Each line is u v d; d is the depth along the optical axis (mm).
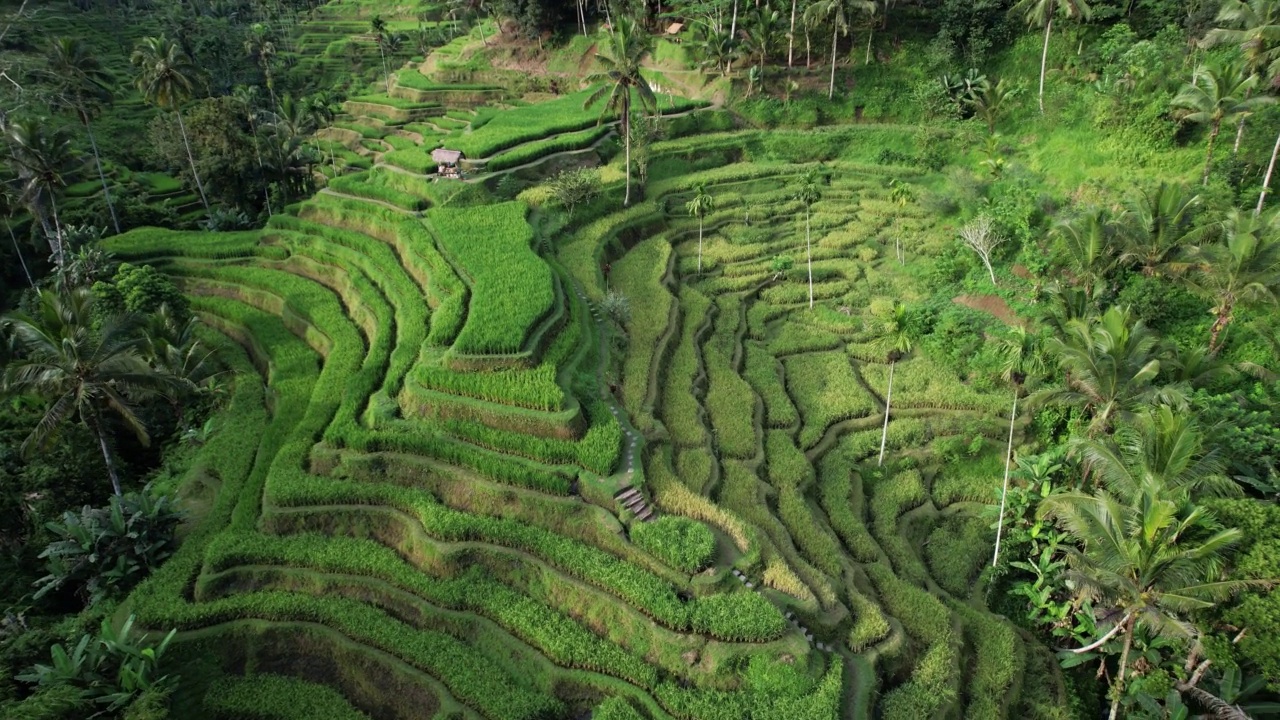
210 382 48094
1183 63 58719
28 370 32188
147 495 36688
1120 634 31375
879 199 70062
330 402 42625
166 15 113812
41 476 37500
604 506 34281
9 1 106250
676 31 90125
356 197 64875
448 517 33844
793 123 79562
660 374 46688
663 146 75312
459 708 27594
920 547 38688
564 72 95750
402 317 47719
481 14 120000
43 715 24297
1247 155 51281
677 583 30562
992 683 30344
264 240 63312
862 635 29906
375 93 108625
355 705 29531
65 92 79312
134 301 49406
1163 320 45219
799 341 52750
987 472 42781
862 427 45281
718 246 64625
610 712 26062
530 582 31797
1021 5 69688
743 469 39250
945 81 72750
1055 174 60531
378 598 32219
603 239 60688
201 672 30312
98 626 31078
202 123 74312
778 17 80562
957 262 57406
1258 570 27047
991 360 47344
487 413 38250
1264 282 38750
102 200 72938
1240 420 35969
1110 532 26672
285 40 131500
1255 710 26656
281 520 35188
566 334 44438
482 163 66750
